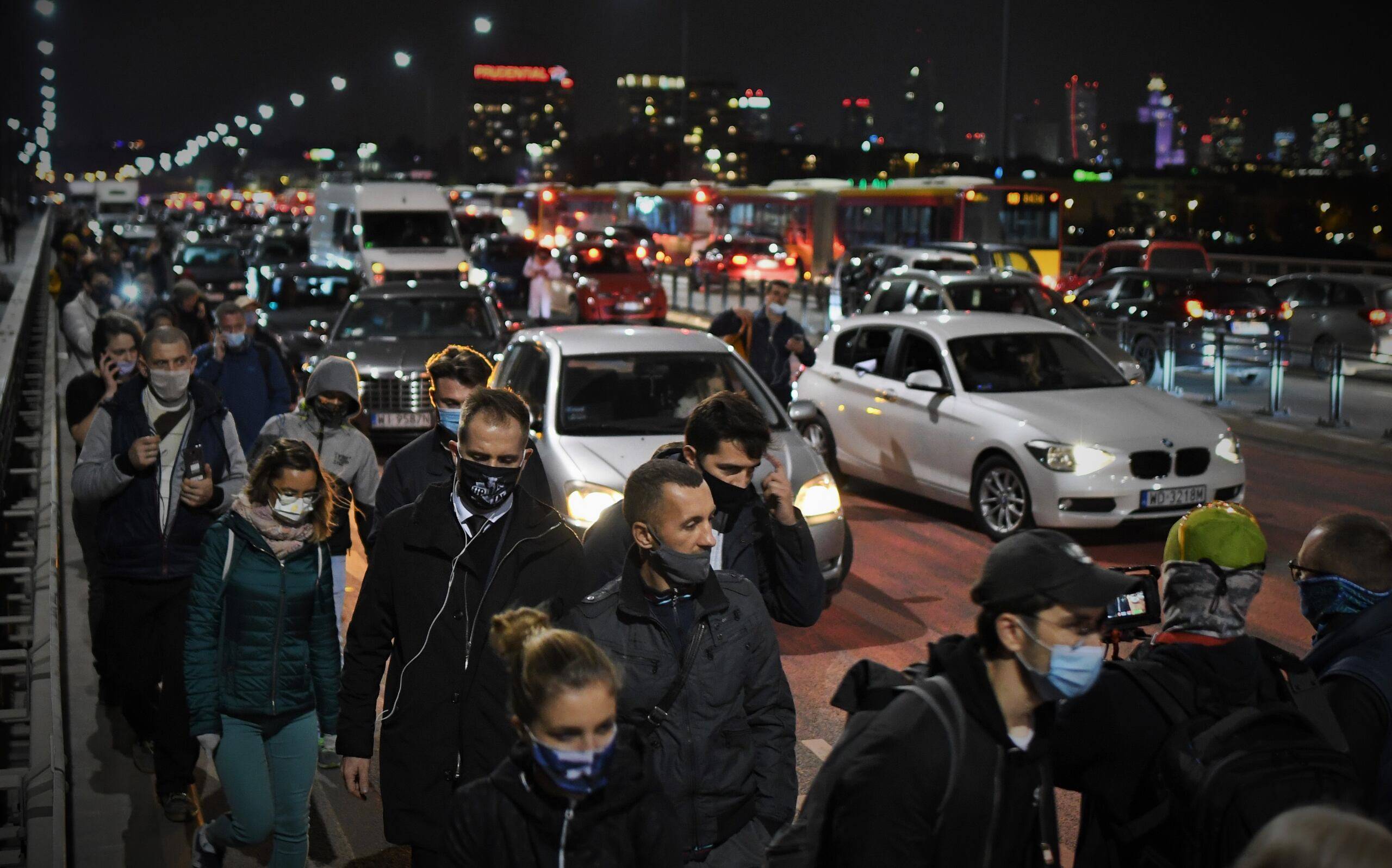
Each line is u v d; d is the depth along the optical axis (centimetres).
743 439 400
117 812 521
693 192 4750
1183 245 2748
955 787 235
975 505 1024
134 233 3869
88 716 617
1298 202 8781
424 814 376
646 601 334
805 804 257
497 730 369
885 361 1138
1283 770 257
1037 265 2597
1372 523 328
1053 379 1072
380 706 655
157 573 511
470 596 376
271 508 413
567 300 2859
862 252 2595
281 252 2650
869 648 757
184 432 522
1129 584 234
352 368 573
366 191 2695
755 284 3209
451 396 505
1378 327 1934
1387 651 316
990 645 245
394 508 511
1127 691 275
